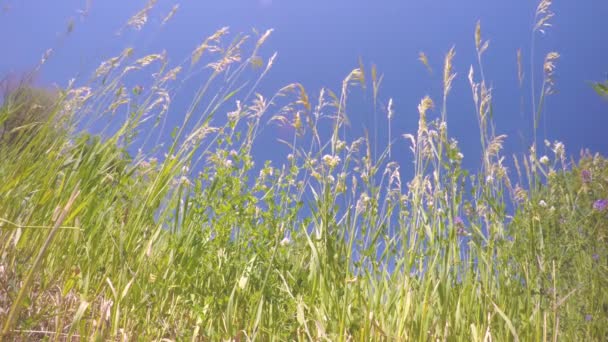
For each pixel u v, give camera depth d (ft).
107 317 2.22
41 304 2.32
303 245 3.17
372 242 2.73
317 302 2.86
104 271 2.65
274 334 2.65
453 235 2.72
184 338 2.52
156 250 2.91
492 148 2.90
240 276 2.85
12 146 3.29
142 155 3.34
